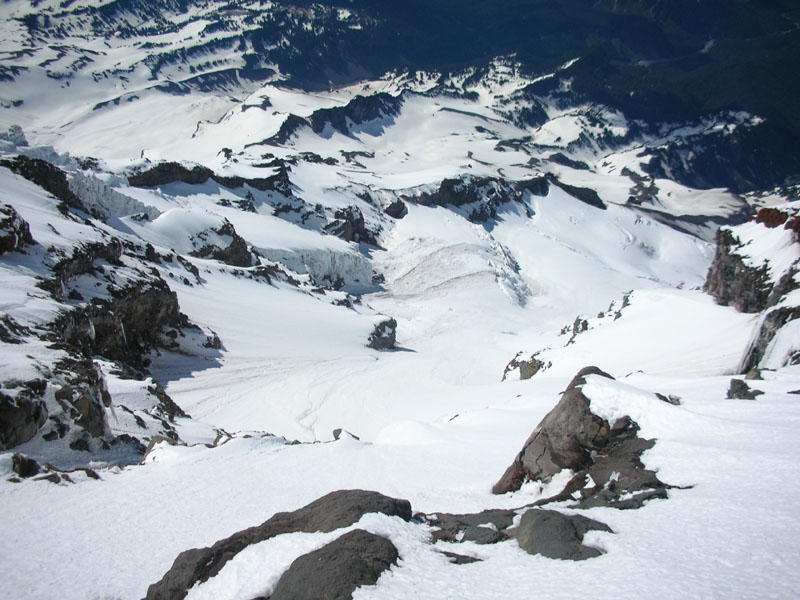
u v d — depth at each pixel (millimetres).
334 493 8000
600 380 11555
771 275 46500
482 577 5871
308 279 92250
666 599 4820
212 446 18422
